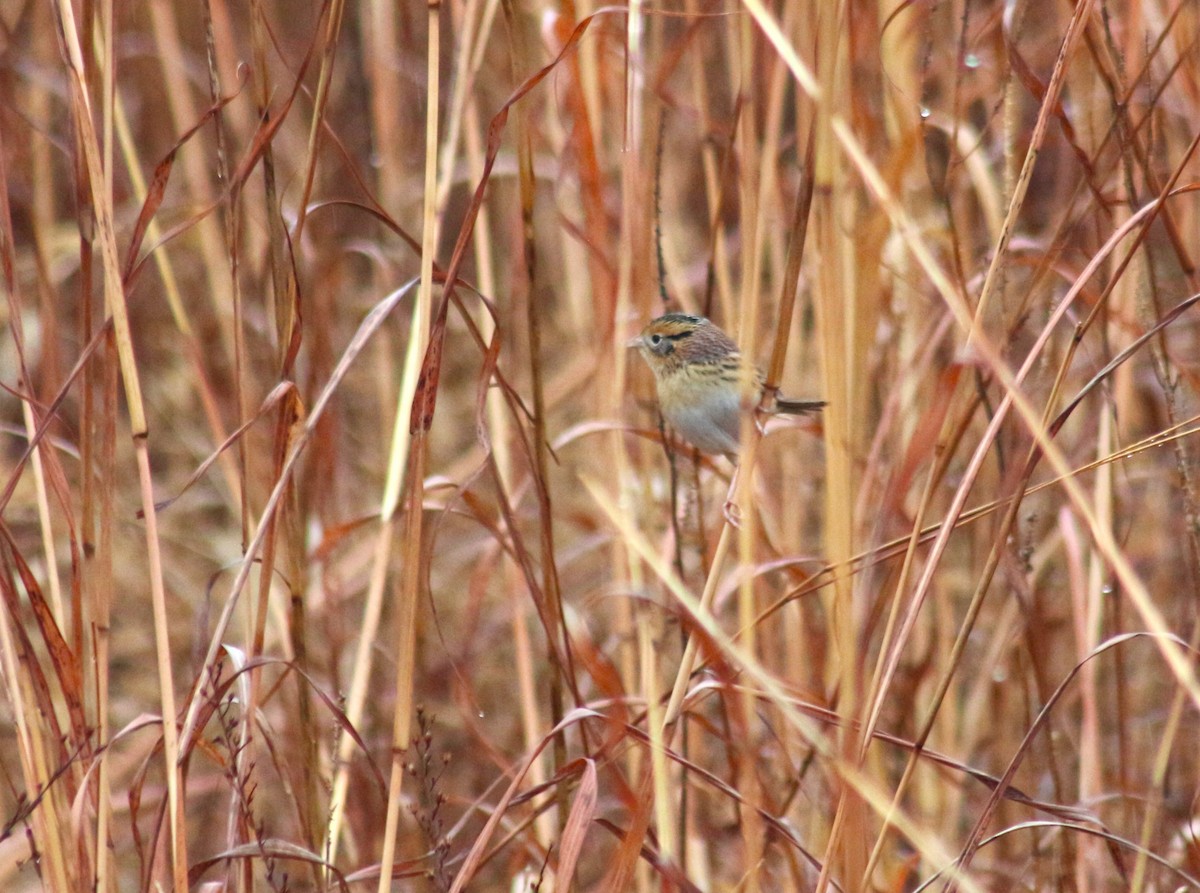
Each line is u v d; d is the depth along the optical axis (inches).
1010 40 239.6
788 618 338.3
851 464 222.1
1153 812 277.4
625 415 350.0
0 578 227.1
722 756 366.0
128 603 485.1
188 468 530.3
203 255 490.6
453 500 238.1
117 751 436.5
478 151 331.6
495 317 229.3
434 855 232.2
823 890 222.7
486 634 441.4
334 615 367.6
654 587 320.2
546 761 330.6
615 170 409.1
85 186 232.2
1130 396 329.1
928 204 377.1
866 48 339.0
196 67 519.2
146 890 226.1
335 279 414.9
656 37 359.6
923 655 357.4
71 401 485.4
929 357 327.3
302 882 320.8
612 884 235.8
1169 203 297.1
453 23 331.9
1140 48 301.0
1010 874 318.7
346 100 502.3
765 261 426.3
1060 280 366.6
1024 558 284.0
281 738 358.6
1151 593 377.1
